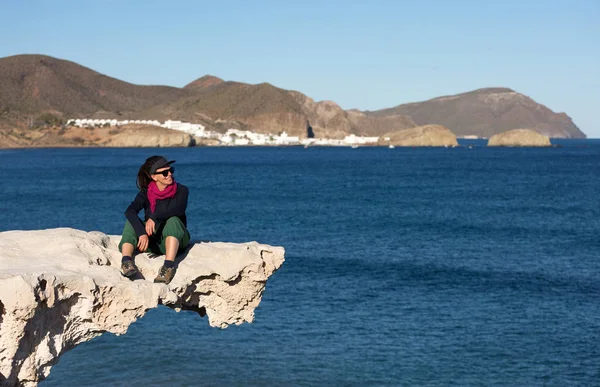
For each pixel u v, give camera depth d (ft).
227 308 28.04
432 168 533.55
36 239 27.25
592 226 165.48
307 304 76.48
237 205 224.33
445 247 126.82
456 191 298.56
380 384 53.01
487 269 101.96
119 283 24.12
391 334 65.72
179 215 26.96
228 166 565.94
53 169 471.62
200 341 61.46
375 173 461.78
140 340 61.11
